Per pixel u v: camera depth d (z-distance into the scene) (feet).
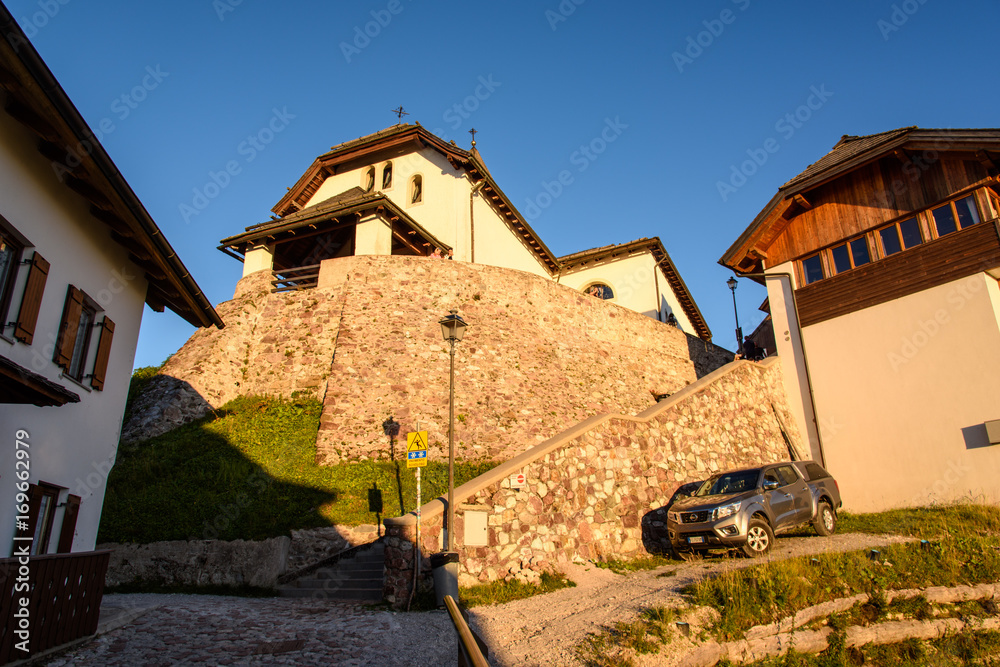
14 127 25.43
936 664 27.04
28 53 20.93
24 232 25.99
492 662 22.71
